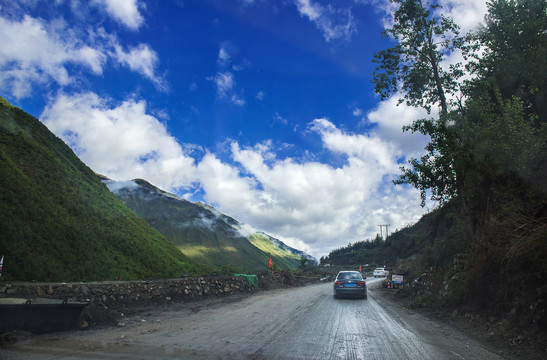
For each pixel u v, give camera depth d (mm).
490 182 10484
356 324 9414
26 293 9352
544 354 5773
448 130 13672
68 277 14477
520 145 9398
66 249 15922
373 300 17391
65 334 7211
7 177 16375
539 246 7293
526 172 9023
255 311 12164
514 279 8023
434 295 13938
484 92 17547
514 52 17578
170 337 7145
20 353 5484
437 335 7926
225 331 7965
